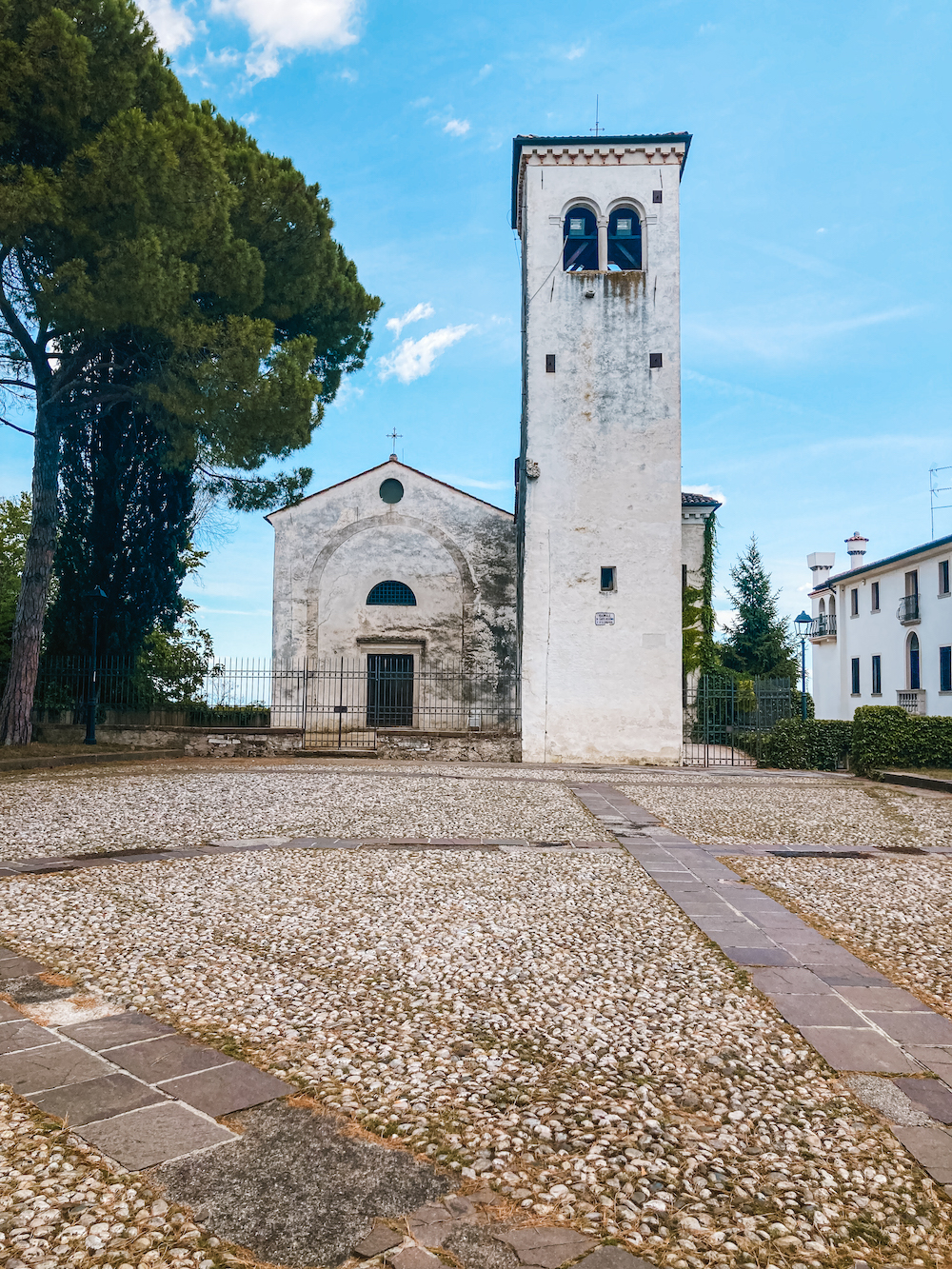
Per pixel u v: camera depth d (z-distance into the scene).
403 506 26.09
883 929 5.75
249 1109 3.08
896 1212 2.58
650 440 20.33
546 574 20.27
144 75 15.37
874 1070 3.56
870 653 34.22
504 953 5.07
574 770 17.52
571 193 20.66
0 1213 2.41
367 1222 2.44
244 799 11.38
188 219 14.67
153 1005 4.08
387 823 9.71
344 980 4.54
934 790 14.20
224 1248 2.31
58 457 17.02
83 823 9.18
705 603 25.36
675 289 20.44
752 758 20.62
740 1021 4.09
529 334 20.59
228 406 15.57
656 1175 2.74
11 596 21.52
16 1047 3.54
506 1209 2.53
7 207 12.62
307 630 25.75
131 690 20.62
